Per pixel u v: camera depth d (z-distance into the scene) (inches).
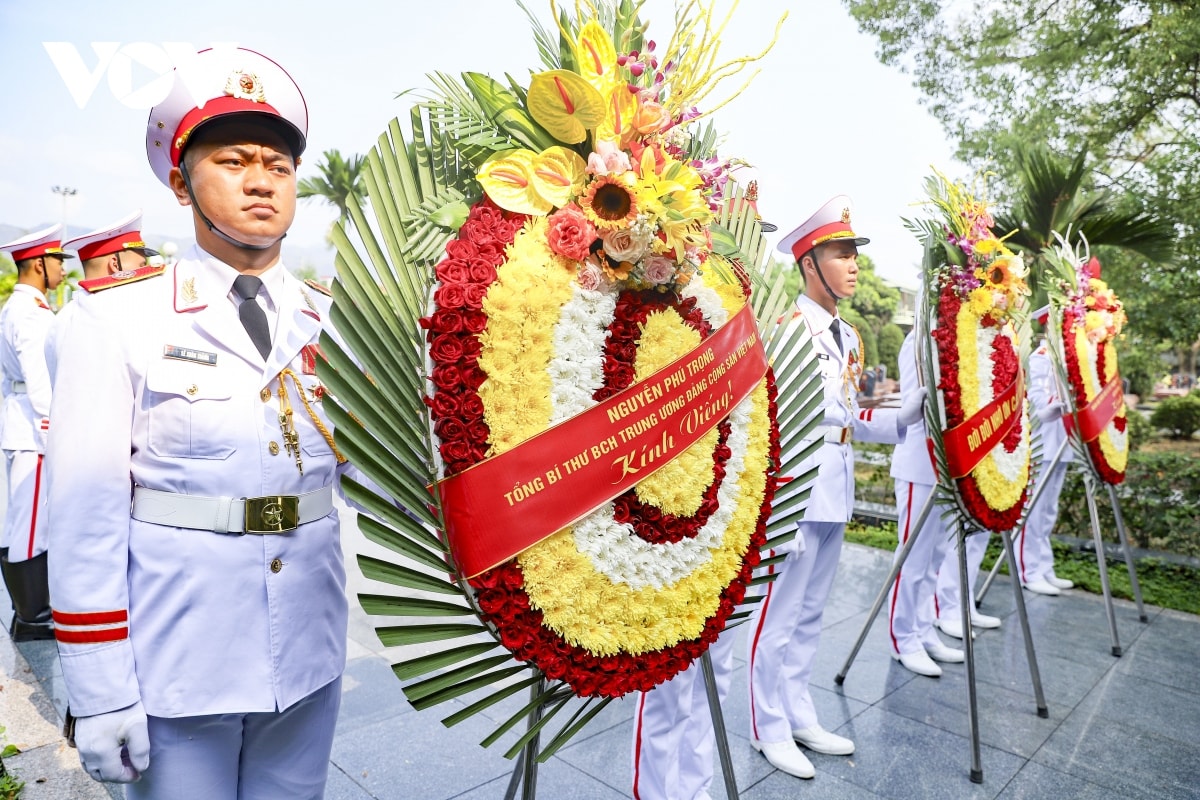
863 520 329.4
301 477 66.1
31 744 120.6
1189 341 383.2
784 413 82.8
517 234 60.3
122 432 59.6
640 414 63.9
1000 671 171.6
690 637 68.2
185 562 60.5
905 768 127.3
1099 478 198.8
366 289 54.2
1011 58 405.7
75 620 56.6
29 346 156.2
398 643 55.3
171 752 61.0
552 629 60.1
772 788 120.0
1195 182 349.4
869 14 418.6
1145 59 361.1
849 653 160.9
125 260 151.9
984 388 137.9
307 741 69.2
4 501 260.4
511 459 57.4
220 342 63.8
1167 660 180.9
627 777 118.1
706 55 66.0
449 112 61.0
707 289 71.8
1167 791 123.1
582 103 59.6
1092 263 214.4
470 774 116.6
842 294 134.4
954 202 141.6
